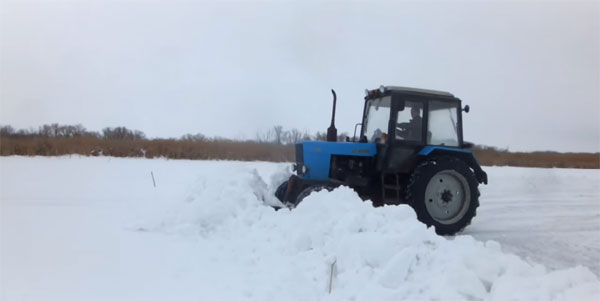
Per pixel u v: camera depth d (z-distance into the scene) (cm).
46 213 579
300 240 408
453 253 357
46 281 325
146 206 637
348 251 369
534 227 688
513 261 345
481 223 720
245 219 487
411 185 599
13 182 930
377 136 654
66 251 398
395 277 332
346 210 435
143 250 410
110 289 316
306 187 594
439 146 637
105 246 419
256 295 312
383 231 397
